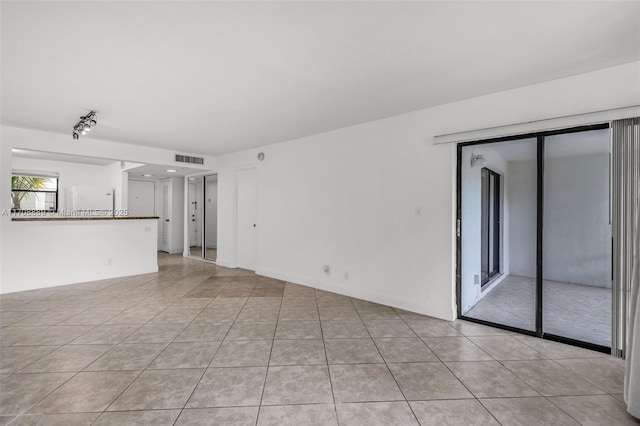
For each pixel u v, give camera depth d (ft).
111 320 10.91
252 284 16.11
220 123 13.35
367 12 5.87
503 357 8.19
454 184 10.87
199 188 28.40
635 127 7.72
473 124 10.33
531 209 11.71
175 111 11.71
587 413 5.95
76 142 15.65
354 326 10.36
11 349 8.62
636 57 7.64
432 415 5.90
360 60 7.80
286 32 6.54
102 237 17.43
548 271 10.80
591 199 9.91
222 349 8.66
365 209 13.25
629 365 6.19
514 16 6.01
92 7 5.64
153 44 6.99
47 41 6.83
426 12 5.88
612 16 5.99
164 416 5.84
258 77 8.74
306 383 6.97
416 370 7.55
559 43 7.00
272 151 17.46
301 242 15.98
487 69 8.29
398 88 9.56
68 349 8.63
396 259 12.26
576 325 9.82
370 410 6.05
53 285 15.70
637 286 6.30
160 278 17.62
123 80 8.91
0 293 14.16
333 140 14.44
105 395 6.48
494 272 12.82
